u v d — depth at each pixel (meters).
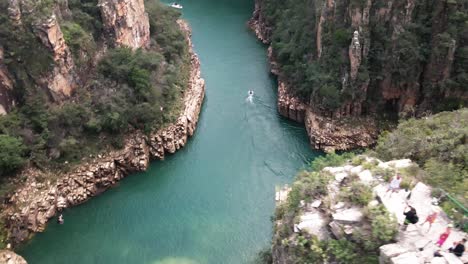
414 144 36.19
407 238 24.45
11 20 50.12
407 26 59.56
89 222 51.56
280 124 68.12
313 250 26.55
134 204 53.94
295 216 29.00
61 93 54.88
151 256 47.62
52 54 52.81
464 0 57.38
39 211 50.09
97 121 55.84
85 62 58.41
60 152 53.38
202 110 70.94
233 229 50.59
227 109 71.31
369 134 62.53
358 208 26.97
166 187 56.34
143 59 63.34
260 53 87.88
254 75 80.62
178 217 52.22
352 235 25.86
